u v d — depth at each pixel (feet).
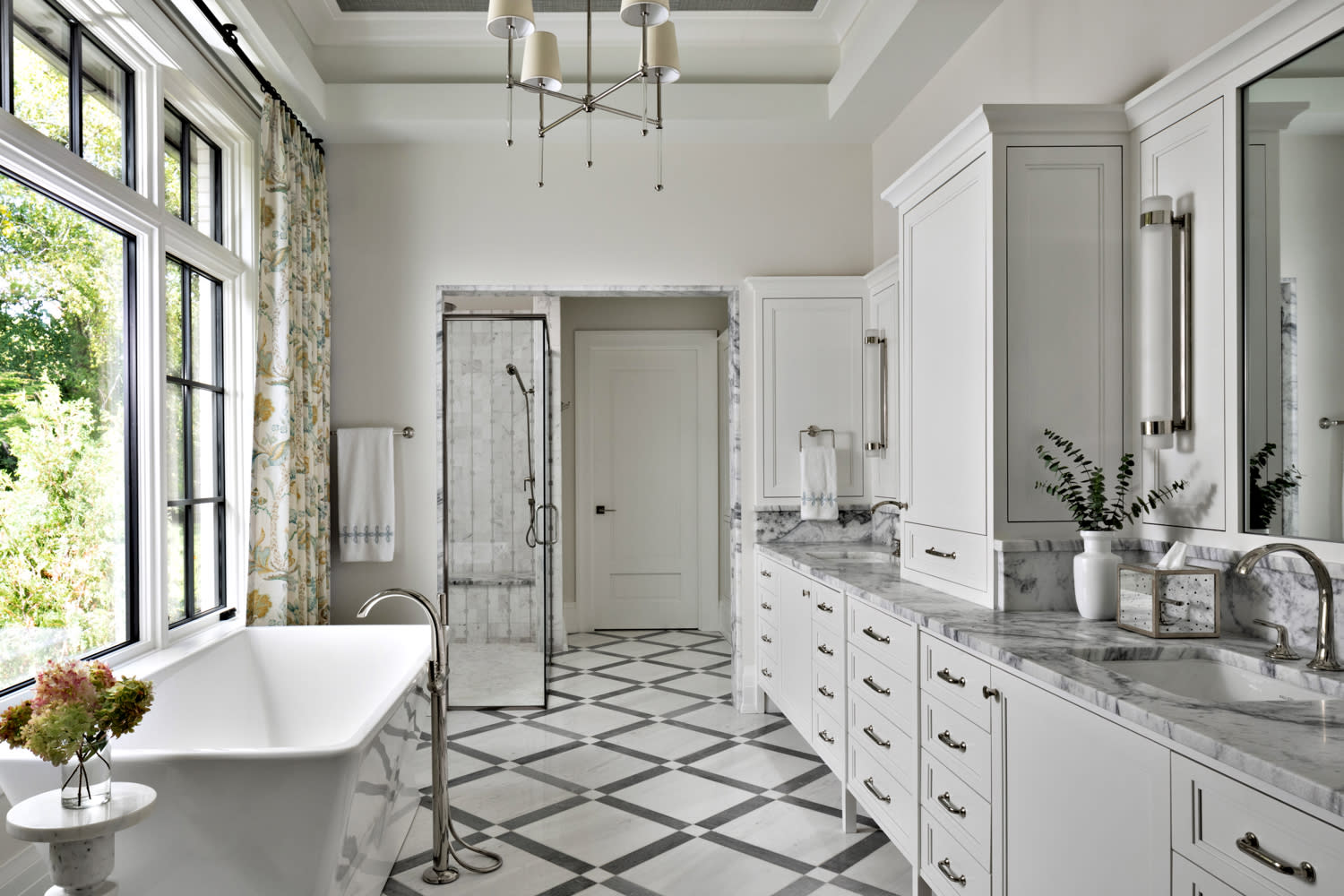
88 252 9.23
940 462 9.54
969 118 8.49
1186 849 4.57
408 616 15.15
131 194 9.50
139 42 9.73
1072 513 8.43
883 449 14.96
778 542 15.55
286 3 12.94
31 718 5.42
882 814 9.11
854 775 10.02
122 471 9.93
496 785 11.81
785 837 10.14
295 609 12.80
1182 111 7.75
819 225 15.89
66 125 8.80
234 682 11.12
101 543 9.48
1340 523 6.04
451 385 17.12
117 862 6.55
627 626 22.44
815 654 11.60
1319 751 4.11
